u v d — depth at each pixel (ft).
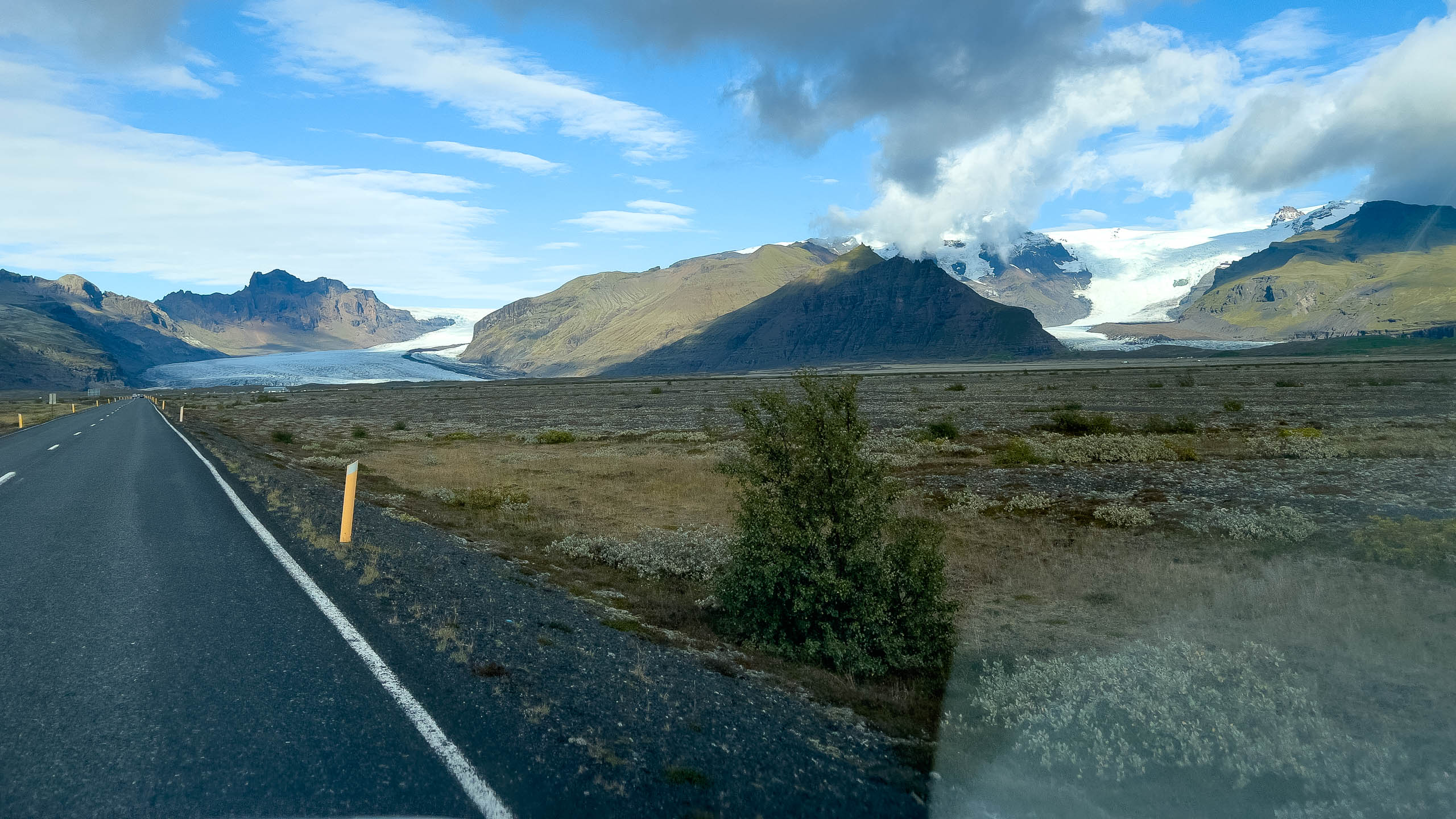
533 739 15.14
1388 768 16.97
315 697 16.39
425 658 19.30
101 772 12.91
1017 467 81.97
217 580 26.63
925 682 26.55
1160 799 15.80
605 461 97.96
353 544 34.40
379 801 12.31
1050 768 17.35
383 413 242.17
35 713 15.20
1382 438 92.38
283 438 132.46
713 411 204.44
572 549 45.01
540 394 378.32
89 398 458.50
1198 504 57.00
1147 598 35.04
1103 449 88.17
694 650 25.98
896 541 30.89
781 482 30.89
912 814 14.35
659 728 16.72
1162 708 19.39
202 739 14.26
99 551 31.24
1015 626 32.42
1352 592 32.91
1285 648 26.66
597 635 24.71
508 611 25.84
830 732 18.56
